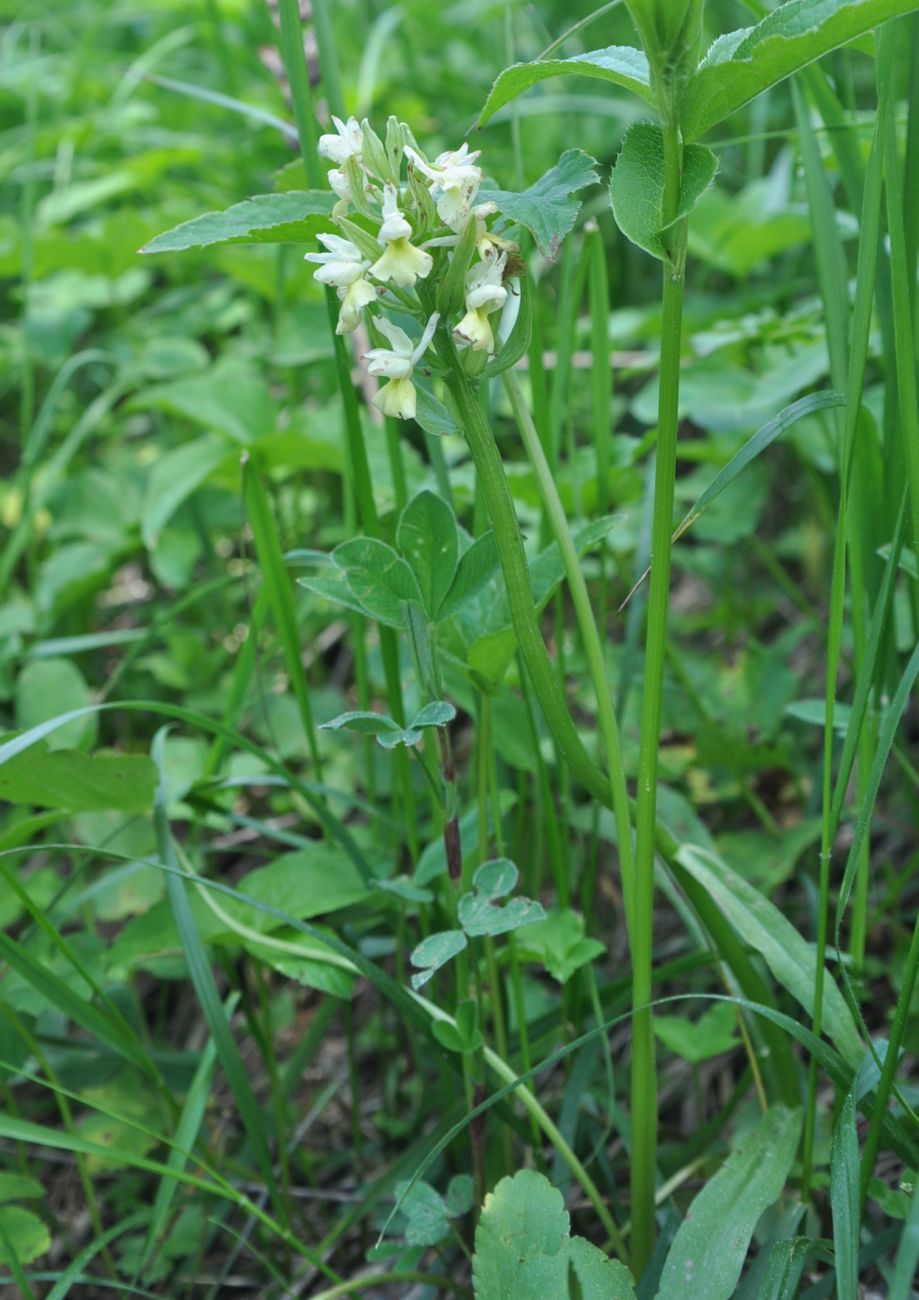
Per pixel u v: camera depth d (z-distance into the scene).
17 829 0.64
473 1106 0.61
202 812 0.69
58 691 0.75
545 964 0.62
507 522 0.54
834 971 0.63
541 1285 0.54
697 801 0.76
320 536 0.93
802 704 0.65
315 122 0.61
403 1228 0.66
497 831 0.63
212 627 0.97
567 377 0.68
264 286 0.97
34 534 1.07
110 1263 0.65
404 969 0.70
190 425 1.12
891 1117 0.57
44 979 0.61
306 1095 0.73
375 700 0.87
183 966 0.71
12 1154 0.70
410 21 1.36
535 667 0.56
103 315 1.32
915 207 0.60
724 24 1.18
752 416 0.77
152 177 1.15
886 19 0.50
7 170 1.30
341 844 0.67
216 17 1.07
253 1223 0.67
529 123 1.21
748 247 0.91
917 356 0.61
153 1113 0.68
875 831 0.76
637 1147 0.58
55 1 1.71
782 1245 0.55
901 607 0.74
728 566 0.90
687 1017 0.71
